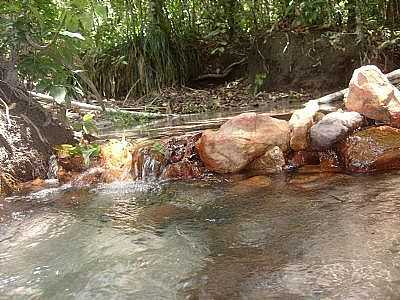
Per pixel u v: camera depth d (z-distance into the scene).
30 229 3.19
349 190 3.37
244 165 4.23
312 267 2.25
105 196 3.92
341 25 8.82
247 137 4.23
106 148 4.73
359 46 8.29
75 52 4.79
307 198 3.29
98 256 2.64
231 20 9.81
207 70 9.98
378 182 3.49
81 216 3.40
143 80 9.23
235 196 3.55
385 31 8.63
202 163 4.37
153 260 2.53
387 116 4.24
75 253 2.71
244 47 9.70
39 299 2.21
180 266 2.43
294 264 2.30
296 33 8.86
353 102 4.39
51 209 3.62
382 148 3.89
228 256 2.49
